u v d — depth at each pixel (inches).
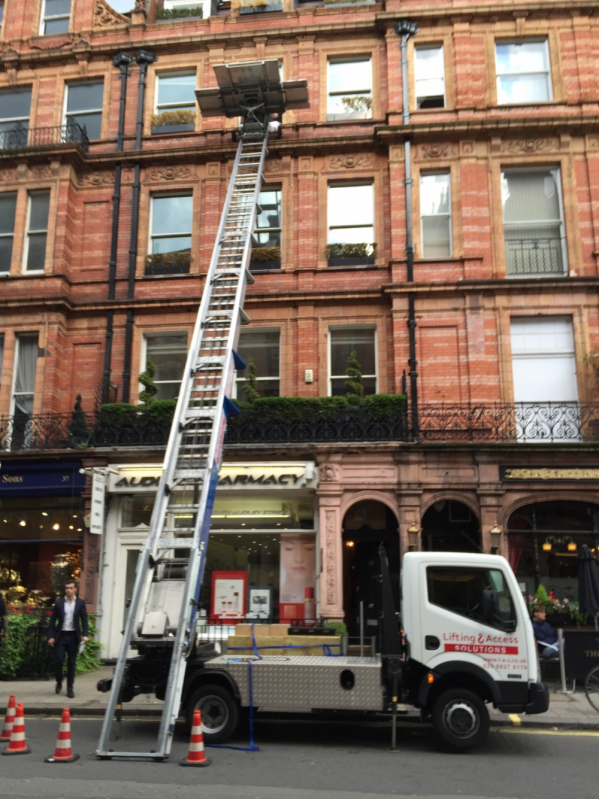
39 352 636.7
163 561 333.1
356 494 551.5
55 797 232.7
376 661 323.0
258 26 716.0
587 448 540.1
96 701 405.1
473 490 548.4
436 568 323.9
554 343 599.5
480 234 621.9
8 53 729.6
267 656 340.5
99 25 738.2
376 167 660.7
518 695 304.5
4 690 438.0
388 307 624.1
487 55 666.2
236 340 417.7
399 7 682.8
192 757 281.3
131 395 636.1
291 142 661.9
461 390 588.7
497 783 259.4
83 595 559.2
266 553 569.3
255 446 556.4
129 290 658.8
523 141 638.5
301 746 316.8
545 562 546.0
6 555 599.8
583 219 618.5
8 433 613.0
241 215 501.4
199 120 696.4
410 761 291.0
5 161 688.4
